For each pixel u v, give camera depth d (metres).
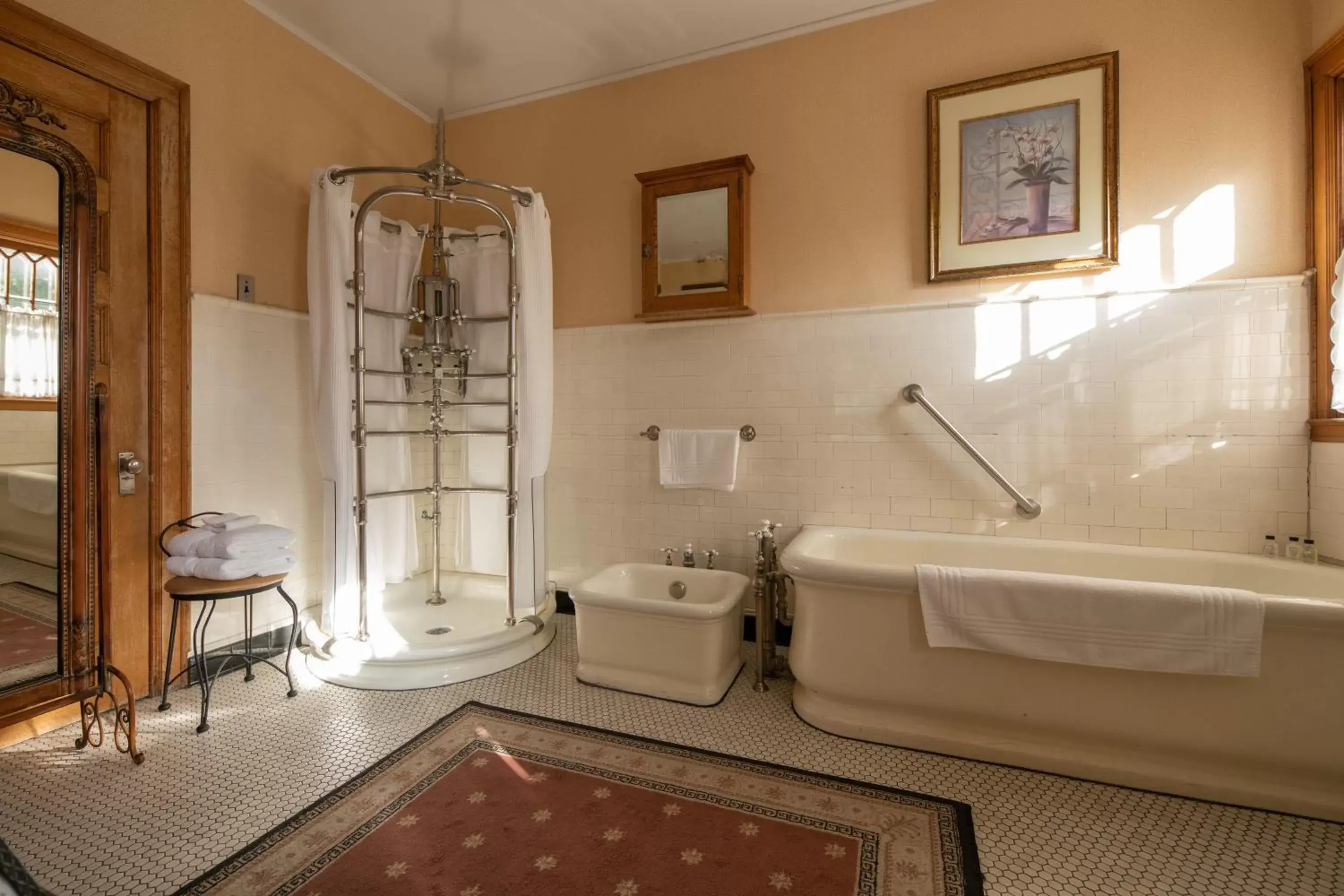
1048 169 2.29
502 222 2.88
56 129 1.88
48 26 1.83
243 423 2.36
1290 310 2.06
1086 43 2.27
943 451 2.44
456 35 2.64
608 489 2.94
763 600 2.26
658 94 2.86
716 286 2.64
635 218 2.90
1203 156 2.15
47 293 1.81
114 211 2.01
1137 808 1.56
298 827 1.46
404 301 2.79
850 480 2.56
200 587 1.91
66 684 1.74
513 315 2.55
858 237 2.55
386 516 2.81
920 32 2.47
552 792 1.61
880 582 1.82
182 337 2.16
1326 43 1.95
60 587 1.77
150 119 2.10
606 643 2.27
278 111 2.51
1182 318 2.17
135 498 2.08
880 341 2.52
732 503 2.74
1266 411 2.09
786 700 2.17
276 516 2.48
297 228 2.59
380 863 1.34
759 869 1.33
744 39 2.69
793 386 2.63
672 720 2.01
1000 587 1.70
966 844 1.42
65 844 1.39
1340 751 1.50
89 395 1.83
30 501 1.77
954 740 1.80
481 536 3.08
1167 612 1.56
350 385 2.44
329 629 2.38
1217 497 2.14
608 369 2.93
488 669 2.36
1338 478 1.92
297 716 2.01
